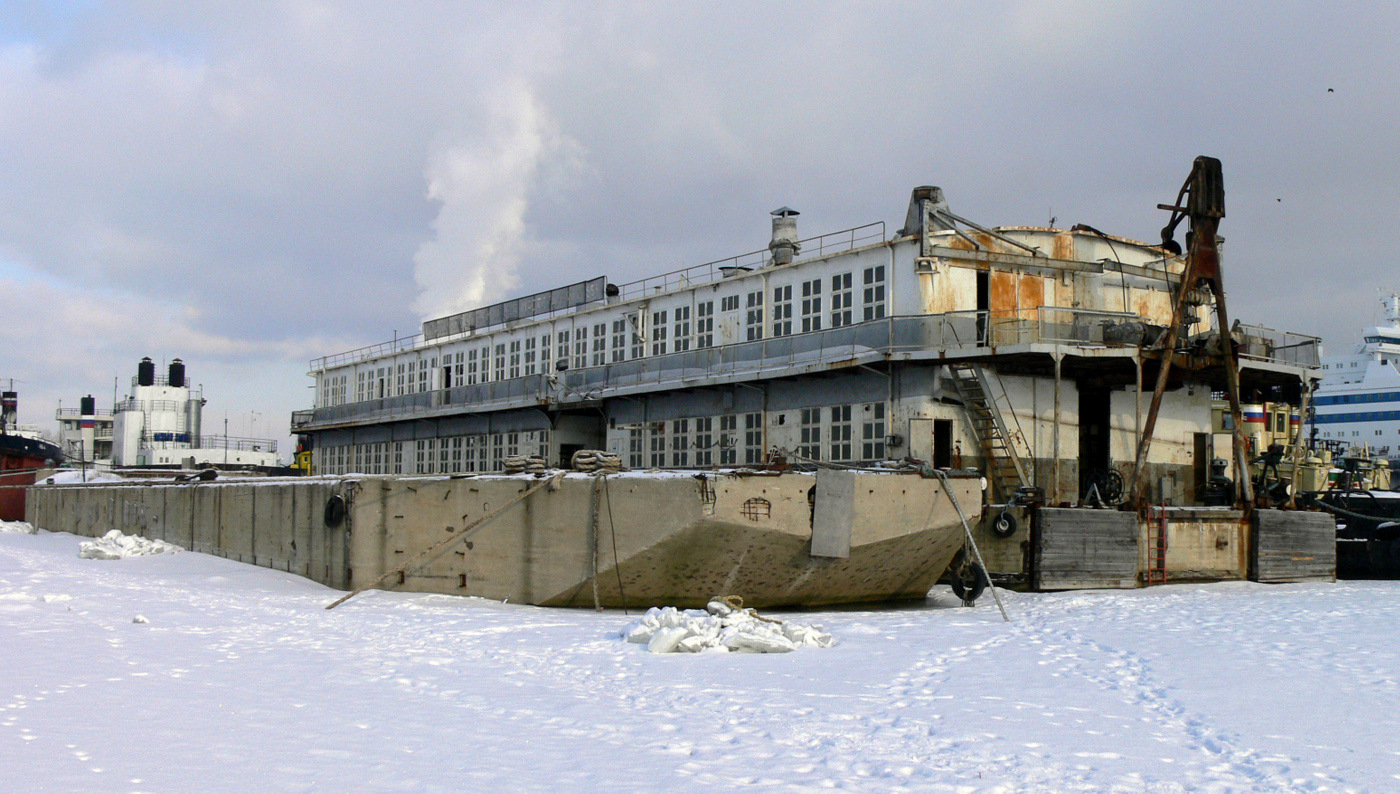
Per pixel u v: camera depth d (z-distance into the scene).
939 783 9.51
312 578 27.44
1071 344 27.05
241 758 9.78
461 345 49.03
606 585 22.30
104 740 10.20
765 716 12.05
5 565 28.16
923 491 22.72
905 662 15.54
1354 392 85.25
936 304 28.64
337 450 57.44
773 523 21.23
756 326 33.66
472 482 24.50
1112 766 10.15
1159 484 32.19
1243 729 11.62
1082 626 19.48
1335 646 17.16
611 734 11.16
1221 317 28.41
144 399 78.12
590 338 41.06
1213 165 28.23
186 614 20.00
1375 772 10.05
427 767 9.73
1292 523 29.25
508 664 15.38
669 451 36.03
